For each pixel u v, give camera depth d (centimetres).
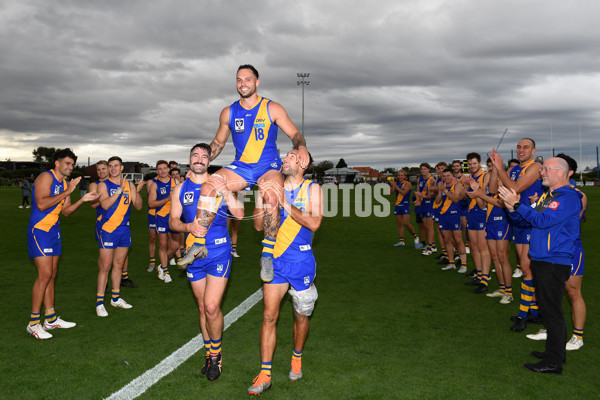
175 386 328
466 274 761
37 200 428
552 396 314
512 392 320
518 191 499
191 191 356
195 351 399
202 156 343
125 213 526
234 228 915
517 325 465
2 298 570
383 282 693
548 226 361
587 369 363
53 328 458
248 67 365
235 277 722
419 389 324
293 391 321
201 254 329
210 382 336
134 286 654
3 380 334
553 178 376
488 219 589
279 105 376
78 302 566
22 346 408
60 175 453
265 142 378
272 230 323
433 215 902
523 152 516
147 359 379
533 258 379
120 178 527
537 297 377
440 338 437
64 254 923
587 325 474
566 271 362
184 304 559
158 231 692
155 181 711
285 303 576
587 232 1272
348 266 829
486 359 384
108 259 512
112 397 309
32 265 789
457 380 340
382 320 495
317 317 506
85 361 373
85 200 474
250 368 363
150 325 473
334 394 316
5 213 1842
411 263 866
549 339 362
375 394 316
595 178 6612
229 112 386
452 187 768
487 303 574
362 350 403
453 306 558
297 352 342
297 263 329
